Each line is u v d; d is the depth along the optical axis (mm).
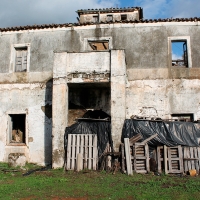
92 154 10734
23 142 13891
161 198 6625
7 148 13500
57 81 11469
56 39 14211
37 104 13688
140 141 10734
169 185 8055
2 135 13664
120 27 13773
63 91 11359
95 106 13219
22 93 13906
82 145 10836
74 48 13938
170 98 12773
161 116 12648
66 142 11062
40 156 13141
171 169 10156
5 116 13812
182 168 10148
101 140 10977
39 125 13461
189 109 12578
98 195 7008
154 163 10398
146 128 10938
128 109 12891
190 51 13133
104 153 10641
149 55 13312
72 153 10773
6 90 14062
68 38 14117
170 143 10602
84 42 13875
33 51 14289
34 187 7934
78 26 14117
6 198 6785
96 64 11469
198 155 10453
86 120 11711
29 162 13164
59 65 11578
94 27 13969
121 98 11047
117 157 10602
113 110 11039
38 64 14109
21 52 14742
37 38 14398
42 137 13312
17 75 14141
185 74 12945
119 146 10773
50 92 13688
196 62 13023
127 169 9898
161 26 13523
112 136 10875
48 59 14078
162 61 13180
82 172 10117
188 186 7797
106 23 13875
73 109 13367
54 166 10961
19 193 7316
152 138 10695
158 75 13047
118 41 13633
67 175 9672
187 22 13430
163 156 10422
